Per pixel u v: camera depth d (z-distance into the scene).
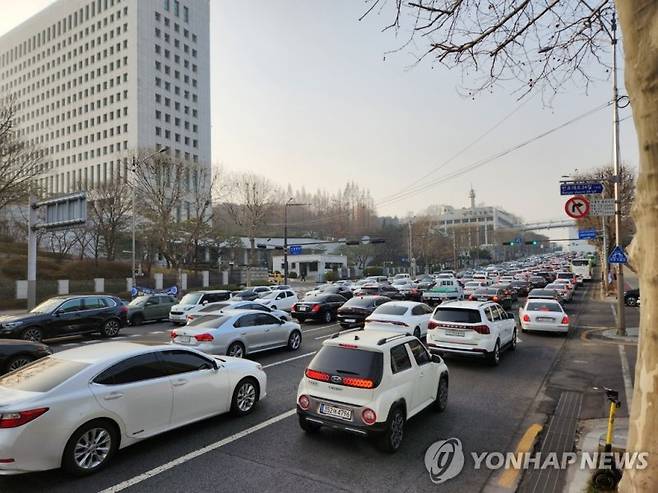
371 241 42.88
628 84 3.38
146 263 50.81
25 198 34.19
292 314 21.39
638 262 3.36
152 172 41.09
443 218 134.12
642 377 3.23
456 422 7.25
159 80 96.38
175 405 6.30
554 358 12.54
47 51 110.00
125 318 18.33
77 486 5.05
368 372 5.97
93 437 5.40
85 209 21.83
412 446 6.25
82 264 42.69
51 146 108.25
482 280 38.62
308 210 105.31
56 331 15.58
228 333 11.68
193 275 47.47
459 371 10.95
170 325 21.77
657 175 3.17
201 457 5.82
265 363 11.85
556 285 30.05
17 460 4.77
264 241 86.38
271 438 6.48
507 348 13.11
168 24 98.94
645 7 3.19
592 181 15.99
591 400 8.55
